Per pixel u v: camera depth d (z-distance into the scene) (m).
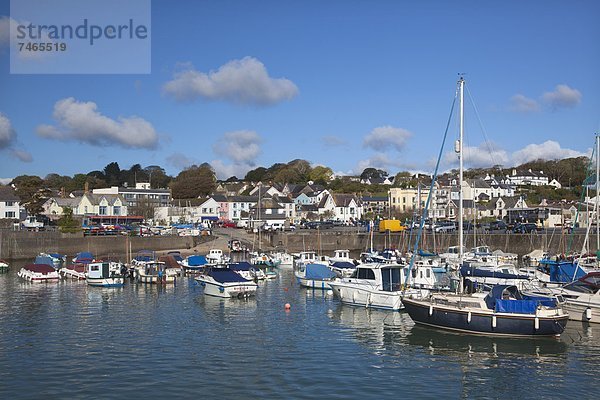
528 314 30.88
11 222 106.56
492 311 31.73
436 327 33.62
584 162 192.12
